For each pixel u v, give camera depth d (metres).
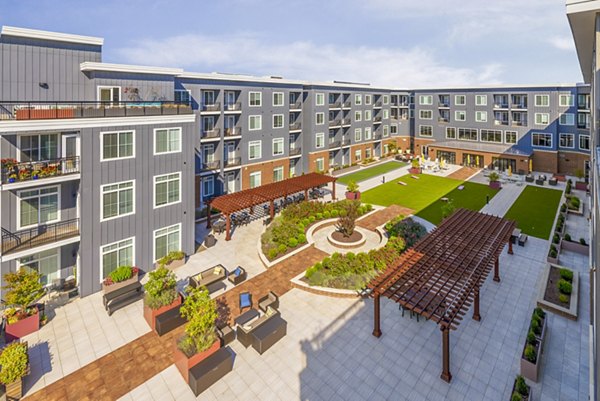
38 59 18.52
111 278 16.72
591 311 12.62
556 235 22.80
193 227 21.31
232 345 13.61
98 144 16.56
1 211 15.34
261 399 11.12
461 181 42.34
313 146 44.06
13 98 17.83
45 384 11.63
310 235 23.89
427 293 12.86
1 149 15.44
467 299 12.56
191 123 20.31
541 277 18.50
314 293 17.20
